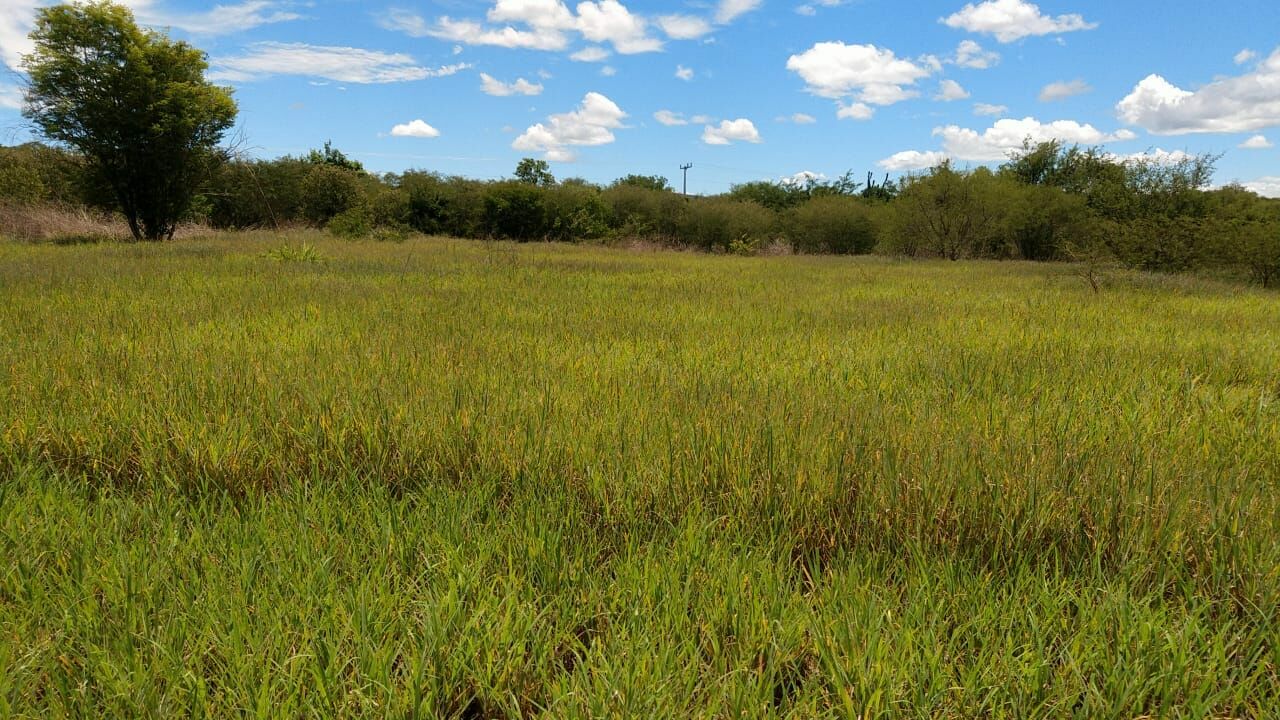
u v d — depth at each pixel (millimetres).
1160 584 2150
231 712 1591
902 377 4773
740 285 11406
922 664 1716
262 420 3385
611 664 1746
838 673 1715
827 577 2232
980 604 2049
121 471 3023
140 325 5793
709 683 1669
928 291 11062
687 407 3629
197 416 3338
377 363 4520
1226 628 1816
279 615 1857
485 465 2998
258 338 5527
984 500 2596
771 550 2287
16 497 2566
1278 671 1785
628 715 1557
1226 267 14469
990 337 6512
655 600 2049
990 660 1783
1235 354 5625
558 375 4477
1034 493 2549
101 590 2037
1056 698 1687
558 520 2568
